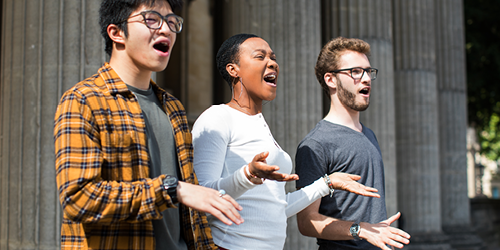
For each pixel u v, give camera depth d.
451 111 8.44
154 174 1.34
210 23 9.69
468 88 11.58
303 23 4.25
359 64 2.25
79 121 1.19
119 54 1.39
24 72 2.56
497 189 24.86
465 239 7.91
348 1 5.34
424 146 6.98
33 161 2.48
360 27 5.34
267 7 4.22
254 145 1.75
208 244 1.51
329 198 2.10
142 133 1.30
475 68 11.73
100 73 1.35
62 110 1.20
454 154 8.36
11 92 2.61
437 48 8.57
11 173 2.54
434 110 7.18
